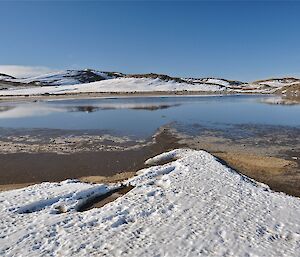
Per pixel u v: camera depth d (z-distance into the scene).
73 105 58.28
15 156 22.95
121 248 10.02
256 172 18.97
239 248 10.03
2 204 13.26
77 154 23.27
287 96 81.31
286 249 10.03
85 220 11.91
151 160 21.20
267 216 12.11
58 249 10.00
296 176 18.27
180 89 106.56
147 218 12.01
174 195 14.00
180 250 9.90
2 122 37.84
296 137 28.11
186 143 26.36
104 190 15.57
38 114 45.00
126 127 33.44
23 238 10.59
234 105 55.44
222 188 14.73
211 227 11.23
